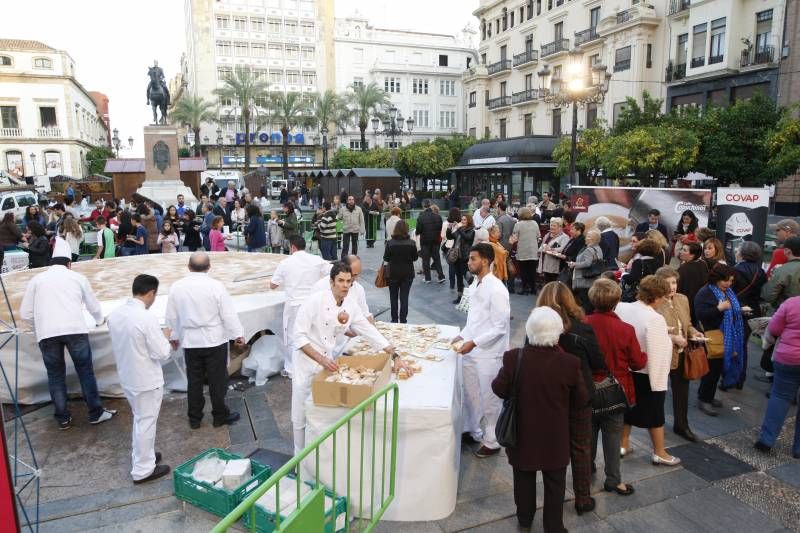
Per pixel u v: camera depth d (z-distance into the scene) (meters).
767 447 4.51
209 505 3.68
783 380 4.41
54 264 5.03
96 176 41.88
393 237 7.70
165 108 23.64
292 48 62.09
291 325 5.80
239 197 21.45
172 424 5.06
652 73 31.52
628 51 32.09
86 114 60.62
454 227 10.85
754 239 9.39
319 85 63.41
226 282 7.43
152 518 3.65
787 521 3.64
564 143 24.06
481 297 4.26
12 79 49.34
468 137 40.47
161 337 4.03
